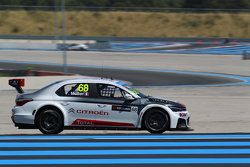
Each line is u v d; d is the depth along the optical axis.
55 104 48.06
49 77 102.44
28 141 44.88
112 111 48.03
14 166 33.94
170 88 105.56
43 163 34.91
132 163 34.81
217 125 57.31
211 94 94.00
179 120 48.31
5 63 159.62
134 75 134.12
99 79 49.50
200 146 41.91
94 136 48.19
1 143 43.75
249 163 34.66
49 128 48.34
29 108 48.12
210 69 150.00
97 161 35.59
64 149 40.59
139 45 196.00
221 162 35.06
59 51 192.62
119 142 44.09
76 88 48.75
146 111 48.25
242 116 65.62
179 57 181.25
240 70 147.38
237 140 45.19
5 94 92.19
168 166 33.75
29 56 177.88
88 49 195.62
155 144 42.91
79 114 48.06
